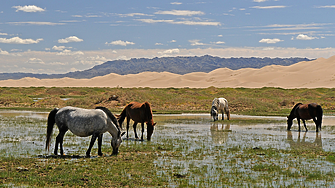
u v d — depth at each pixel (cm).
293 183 950
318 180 981
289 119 2262
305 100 5391
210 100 5075
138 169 1075
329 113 3794
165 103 4538
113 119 1302
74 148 1445
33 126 2245
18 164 1096
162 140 1723
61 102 4556
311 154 1368
